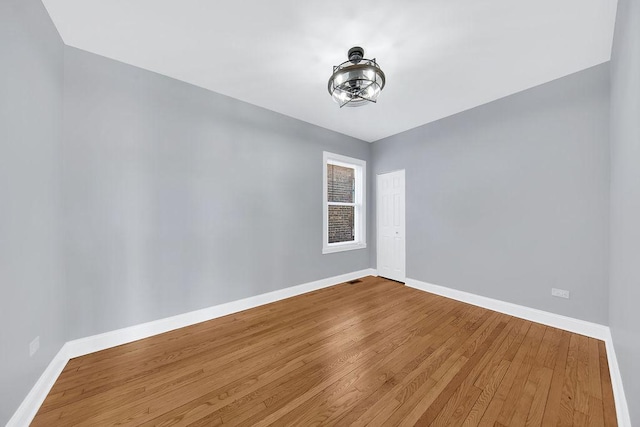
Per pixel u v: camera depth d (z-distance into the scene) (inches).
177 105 98.6
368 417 54.1
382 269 173.3
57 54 72.1
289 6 64.6
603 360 74.2
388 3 63.7
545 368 70.7
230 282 112.6
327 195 156.8
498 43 78.1
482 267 119.5
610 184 83.3
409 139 154.3
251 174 120.0
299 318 106.4
